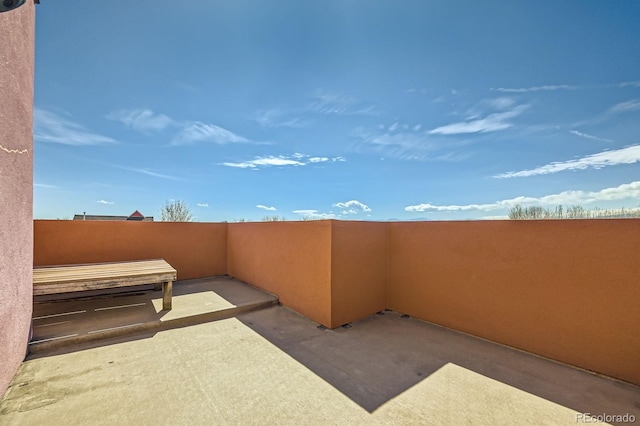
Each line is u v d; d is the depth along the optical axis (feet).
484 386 6.86
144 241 17.25
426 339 9.97
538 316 8.71
